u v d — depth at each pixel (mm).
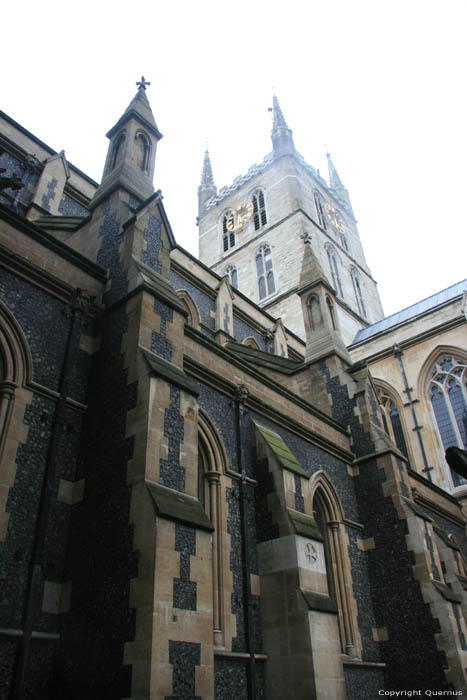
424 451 34406
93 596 9297
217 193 68938
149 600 8539
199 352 14719
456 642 15086
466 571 24797
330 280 53094
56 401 11109
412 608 16203
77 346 12086
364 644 15711
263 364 24438
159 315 12500
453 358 35938
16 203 21328
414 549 16938
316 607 11945
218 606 11773
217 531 12586
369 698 14812
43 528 9594
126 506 9742
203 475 13320
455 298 36688
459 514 27250
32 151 23562
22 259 11523
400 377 37562
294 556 12570
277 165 59812
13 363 10586
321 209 61656
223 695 10734
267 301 50094
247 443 14836
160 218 14938
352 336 50156
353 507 18438
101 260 14477
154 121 18625
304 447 17266
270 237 54844
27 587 9039
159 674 8086
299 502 13906
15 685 8117
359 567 17219
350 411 20688
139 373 11109
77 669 8773
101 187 16781
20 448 10000
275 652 11898
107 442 10844
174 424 10906
